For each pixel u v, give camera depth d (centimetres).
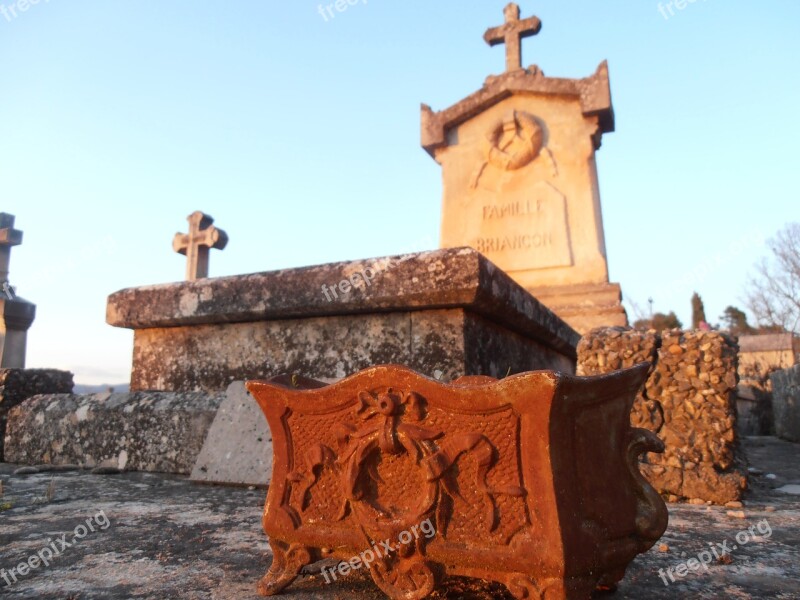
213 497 303
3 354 1029
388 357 360
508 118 840
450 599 156
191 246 665
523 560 137
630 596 160
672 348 346
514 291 385
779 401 918
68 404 439
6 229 1069
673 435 333
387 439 156
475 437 146
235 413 366
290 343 394
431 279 334
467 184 870
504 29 884
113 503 287
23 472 387
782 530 244
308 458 169
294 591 165
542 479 138
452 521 148
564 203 805
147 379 443
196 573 179
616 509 151
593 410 151
